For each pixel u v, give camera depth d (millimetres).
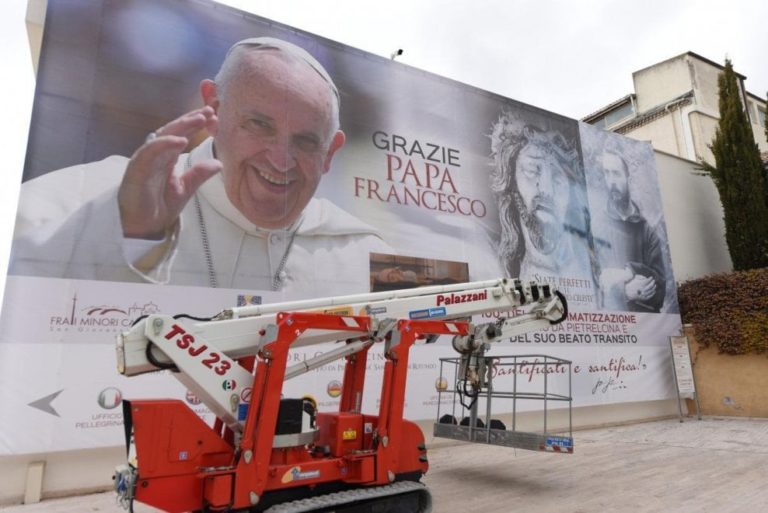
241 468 3441
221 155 7199
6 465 5445
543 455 7422
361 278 8023
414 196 8891
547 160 10906
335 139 8258
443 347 8438
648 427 10102
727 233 13891
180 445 3418
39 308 5738
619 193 11930
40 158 6035
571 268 10586
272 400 3639
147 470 3268
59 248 5961
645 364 11117
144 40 6922
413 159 9047
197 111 7125
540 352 9586
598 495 5172
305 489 3842
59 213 6031
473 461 7051
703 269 13992
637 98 21188
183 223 6758
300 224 7637
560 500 5012
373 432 4223
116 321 6113
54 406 5645
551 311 6070
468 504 4938
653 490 5316
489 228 9680
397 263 8445
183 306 6539
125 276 6258
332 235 7895
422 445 4504
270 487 3596
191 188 6895
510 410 8914
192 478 3422
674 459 6902
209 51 7367
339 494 3836
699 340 11773
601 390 10266
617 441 8586
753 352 10875
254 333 3879
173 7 7215
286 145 7707
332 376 7387
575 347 10133
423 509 4285
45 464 5621
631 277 11516
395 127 8961
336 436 4102
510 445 5602
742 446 7664
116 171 6441
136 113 6695
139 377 6141
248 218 7230
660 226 12398
